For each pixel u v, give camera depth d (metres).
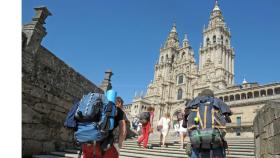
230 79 76.19
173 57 91.25
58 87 12.03
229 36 83.31
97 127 3.93
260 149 7.84
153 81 91.00
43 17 10.31
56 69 11.88
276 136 6.08
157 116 79.94
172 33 96.38
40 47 10.54
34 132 10.15
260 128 7.85
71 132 13.12
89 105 4.03
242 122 46.91
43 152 10.63
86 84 15.20
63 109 12.43
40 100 10.61
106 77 18.58
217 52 76.50
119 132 4.46
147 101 83.75
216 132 4.36
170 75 85.19
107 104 4.18
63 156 10.34
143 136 13.46
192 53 83.06
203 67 77.50
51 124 11.38
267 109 6.96
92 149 3.99
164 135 14.27
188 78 79.50
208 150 4.39
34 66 10.19
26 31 9.92
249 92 54.00
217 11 85.75
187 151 4.93
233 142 15.49
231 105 53.22
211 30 81.94
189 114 4.93
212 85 68.44
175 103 79.50
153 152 11.73
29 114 9.88
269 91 51.34
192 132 4.52
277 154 5.96
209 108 4.73
